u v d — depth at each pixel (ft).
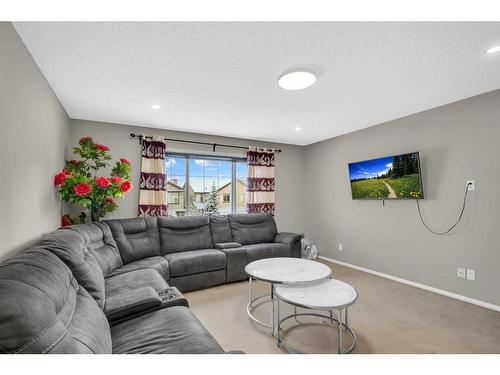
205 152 14.17
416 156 10.19
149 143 12.27
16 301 2.61
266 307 8.73
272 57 6.34
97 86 7.86
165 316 5.14
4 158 4.77
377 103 9.57
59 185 8.34
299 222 16.98
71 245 5.44
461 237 9.23
